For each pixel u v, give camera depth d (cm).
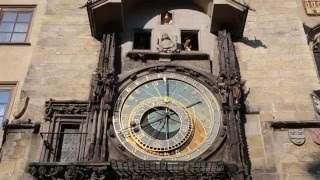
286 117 1664
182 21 1900
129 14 1909
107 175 1399
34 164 1399
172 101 1625
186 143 1527
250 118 1642
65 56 1838
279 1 2036
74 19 1966
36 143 1594
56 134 1591
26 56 1916
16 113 1667
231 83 1633
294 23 1953
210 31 1866
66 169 1394
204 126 1570
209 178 1415
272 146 1563
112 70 1656
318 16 2091
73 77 1777
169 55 1759
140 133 1545
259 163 1525
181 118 1578
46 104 1656
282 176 1499
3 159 1562
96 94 1587
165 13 1925
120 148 1512
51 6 2011
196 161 1435
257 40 1888
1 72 1859
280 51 1856
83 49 1862
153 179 1421
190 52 1767
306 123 1599
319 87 1752
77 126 1638
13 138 1603
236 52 1845
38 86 1745
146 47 1867
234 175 1420
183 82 1680
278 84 1755
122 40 1834
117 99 1625
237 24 1825
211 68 1756
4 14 2064
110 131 1543
